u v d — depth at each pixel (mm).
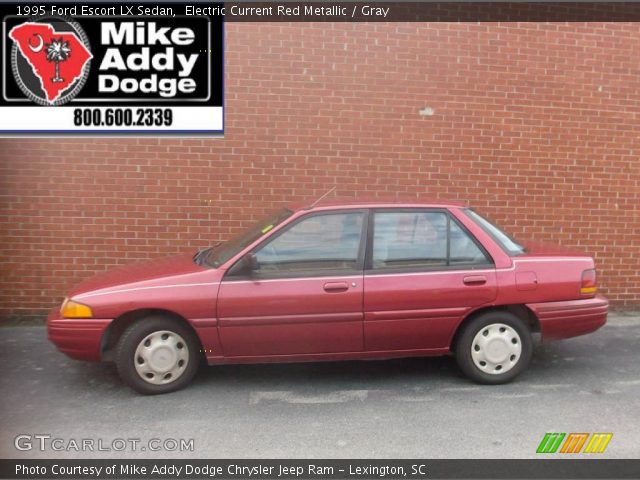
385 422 4129
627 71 7418
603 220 7539
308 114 6953
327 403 4465
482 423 4117
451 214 4801
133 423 4125
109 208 6801
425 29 7043
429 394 4641
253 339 4523
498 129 7266
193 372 4656
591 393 4684
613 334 6406
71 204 6750
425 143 7160
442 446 3783
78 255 6812
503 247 4840
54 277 6809
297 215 4691
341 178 7074
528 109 7293
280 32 6840
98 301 4441
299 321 4520
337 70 6949
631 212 7574
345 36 6934
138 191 6816
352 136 7043
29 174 6660
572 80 7332
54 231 6758
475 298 4664
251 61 6832
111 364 5352
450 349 4832
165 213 6875
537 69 7262
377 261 4656
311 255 4633
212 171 6891
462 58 7129
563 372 5176
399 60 7039
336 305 4531
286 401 4504
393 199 5031
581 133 7410
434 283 4629
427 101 7117
